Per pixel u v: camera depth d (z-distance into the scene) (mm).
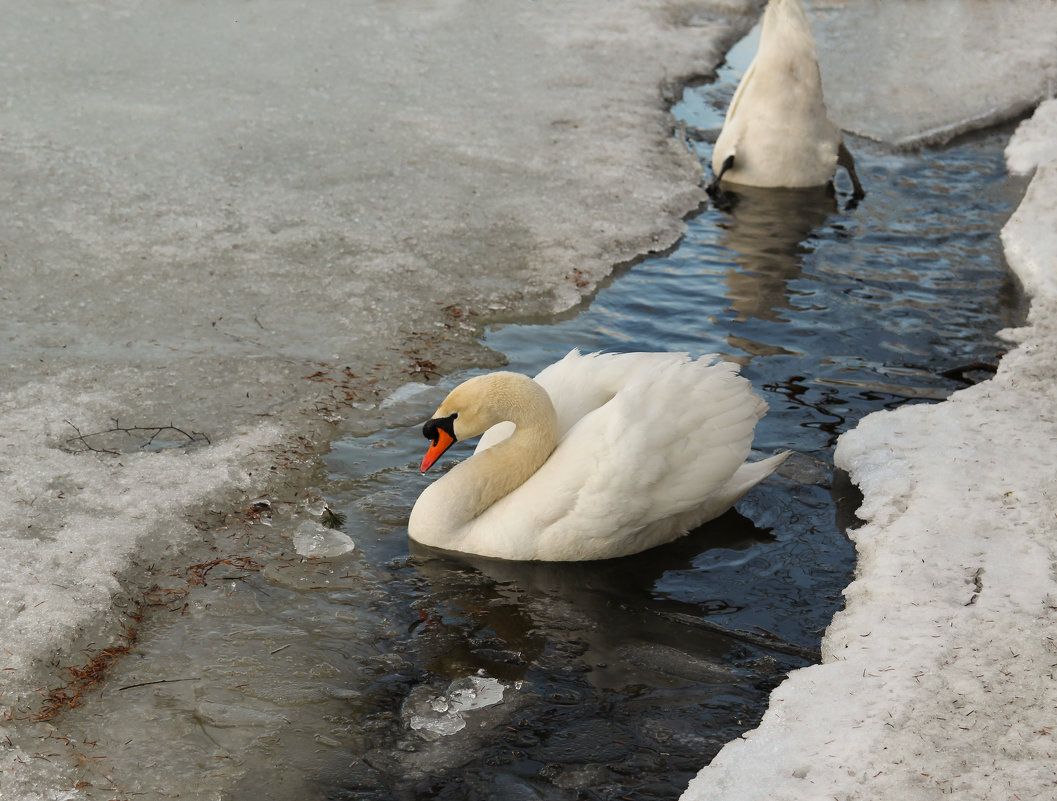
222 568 5477
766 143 10805
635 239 9617
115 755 4348
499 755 4367
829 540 5742
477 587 5402
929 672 4441
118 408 6695
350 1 16125
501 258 9133
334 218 9633
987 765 3957
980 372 7430
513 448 5645
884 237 9766
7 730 4418
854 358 7625
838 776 3961
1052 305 8266
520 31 15391
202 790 4207
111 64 13055
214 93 12398
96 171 10195
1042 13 16766
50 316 7746
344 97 12586
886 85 13938
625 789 4176
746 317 8266
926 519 5527
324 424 6727
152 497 5898
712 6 17234
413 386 7223
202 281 8406
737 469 5844
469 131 11812
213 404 6812
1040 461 6031
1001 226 9977
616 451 5379
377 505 6039
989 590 4953
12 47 13273
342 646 4988
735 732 4465
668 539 5777
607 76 13875
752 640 5031
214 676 4789
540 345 7844
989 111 13039
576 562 5609
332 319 7988
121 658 4875
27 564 5285
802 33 10438
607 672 4836
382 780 4262
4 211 9273
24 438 6297
